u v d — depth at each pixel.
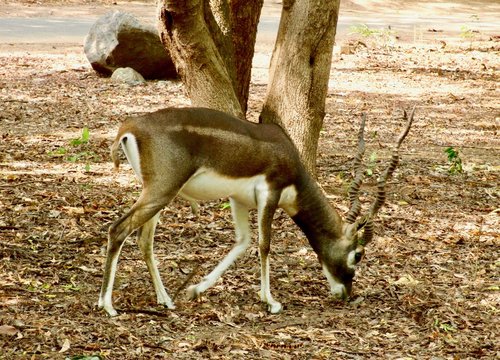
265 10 42.91
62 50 28.75
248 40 14.44
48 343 7.86
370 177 15.18
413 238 12.09
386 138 18.77
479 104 23.56
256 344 8.20
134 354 7.79
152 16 37.69
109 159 15.49
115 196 13.14
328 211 9.33
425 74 28.06
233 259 9.38
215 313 8.94
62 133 17.47
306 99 13.30
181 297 9.42
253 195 9.03
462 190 14.71
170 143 8.41
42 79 23.56
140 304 9.12
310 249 11.41
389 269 10.80
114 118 19.17
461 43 35.22
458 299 9.77
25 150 15.84
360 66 28.97
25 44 29.62
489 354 8.28
